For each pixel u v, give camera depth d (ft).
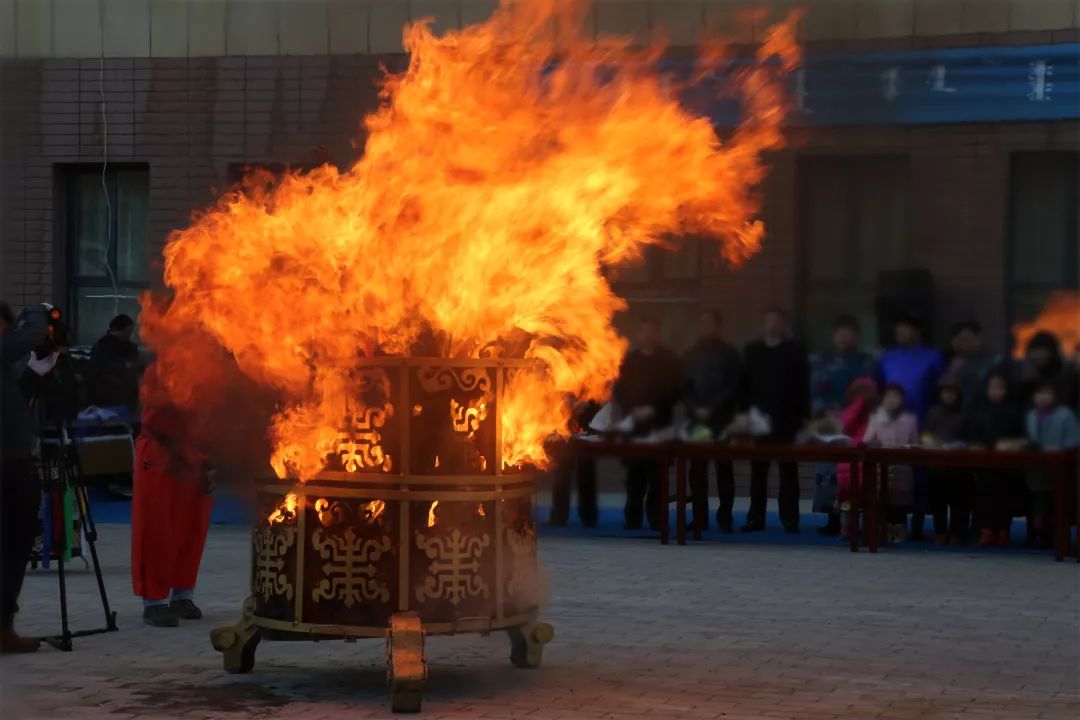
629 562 44.73
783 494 51.67
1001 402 47.55
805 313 53.62
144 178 60.90
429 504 26.86
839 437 48.93
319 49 58.18
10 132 58.49
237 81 59.06
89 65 60.03
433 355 27.73
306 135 58.54
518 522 28.07
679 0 50.47
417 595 26.81
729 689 27.84
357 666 30.04
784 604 37.40
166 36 58.54
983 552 47.47
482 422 27.25
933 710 26.32
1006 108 52.31
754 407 49.73
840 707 26.48
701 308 53.21
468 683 28.27
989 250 52.65
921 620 35.27
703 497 50.37
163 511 33.73
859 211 53.52
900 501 48.73
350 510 26.89
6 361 30.63
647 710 26.17
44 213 60.34
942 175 53.06
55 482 34.86
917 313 50.57
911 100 52.95
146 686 27.91
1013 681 28.76
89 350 59.41
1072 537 50.67
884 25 52.95
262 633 27.84
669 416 50.08
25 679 28.37
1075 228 52.13
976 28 52.44
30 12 58.39
